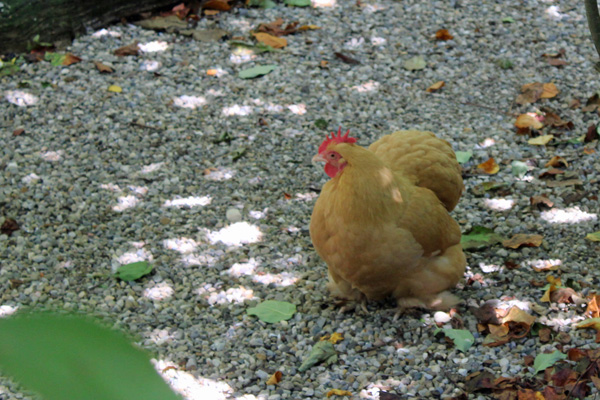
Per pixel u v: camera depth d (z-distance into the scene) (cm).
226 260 430
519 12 740
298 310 387
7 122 558
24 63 629
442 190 370
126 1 691
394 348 355
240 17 721
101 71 623
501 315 371
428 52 670
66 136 546
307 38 690
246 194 493
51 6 643
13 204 475
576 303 378
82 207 475
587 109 578
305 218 468
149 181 503
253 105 592
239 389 329
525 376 328
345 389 327
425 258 350
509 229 450
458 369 336
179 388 328
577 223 451
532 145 542
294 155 534
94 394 52
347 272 350
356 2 755
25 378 51
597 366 324
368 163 329
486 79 631
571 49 672
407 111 588
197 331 371
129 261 428
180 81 618
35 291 400
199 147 541
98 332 54
